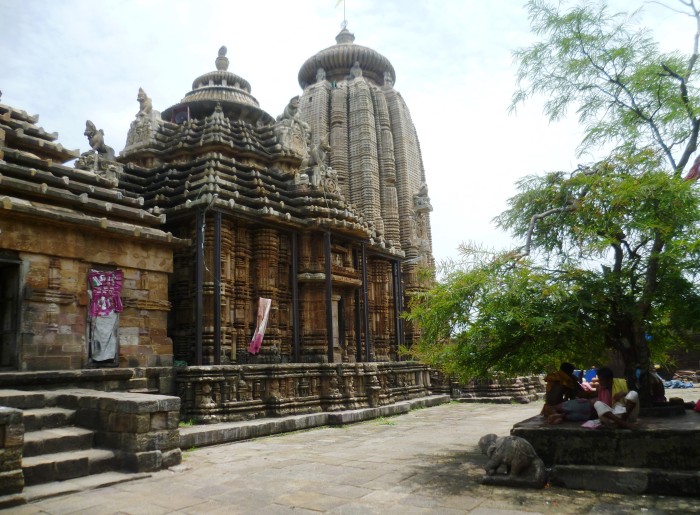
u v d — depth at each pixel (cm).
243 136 2381
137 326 1598
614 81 1104
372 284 2870
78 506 799
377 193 3288
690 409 1117
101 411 1080
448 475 970
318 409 1914
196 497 843
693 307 1017
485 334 1008
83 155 2242
